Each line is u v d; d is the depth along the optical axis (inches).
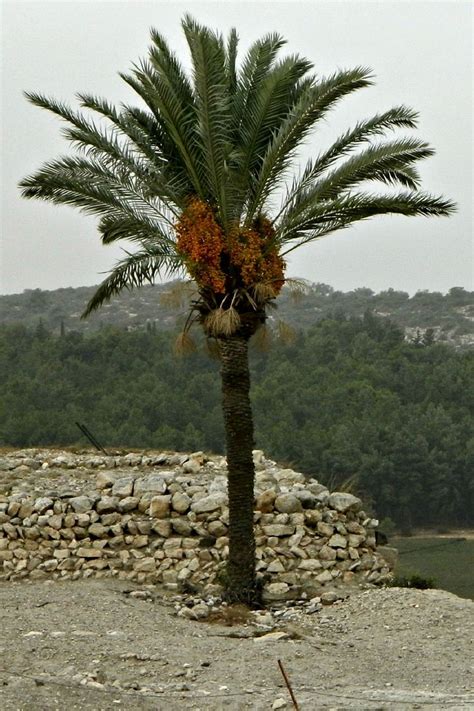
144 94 1261.1
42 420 6053.2
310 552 1307.8
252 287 1228.5
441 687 865.5
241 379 1237.7
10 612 1106.1
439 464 5310.0
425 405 6648.6
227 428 1242.0
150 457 1675.7
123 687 847.1
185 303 1251.2
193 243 1206.3
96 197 1248.8
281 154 1229.1
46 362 7623.0
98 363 7637.8
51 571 1336.1
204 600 1248.2
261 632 1091.3
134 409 6215.6
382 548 1343.5
